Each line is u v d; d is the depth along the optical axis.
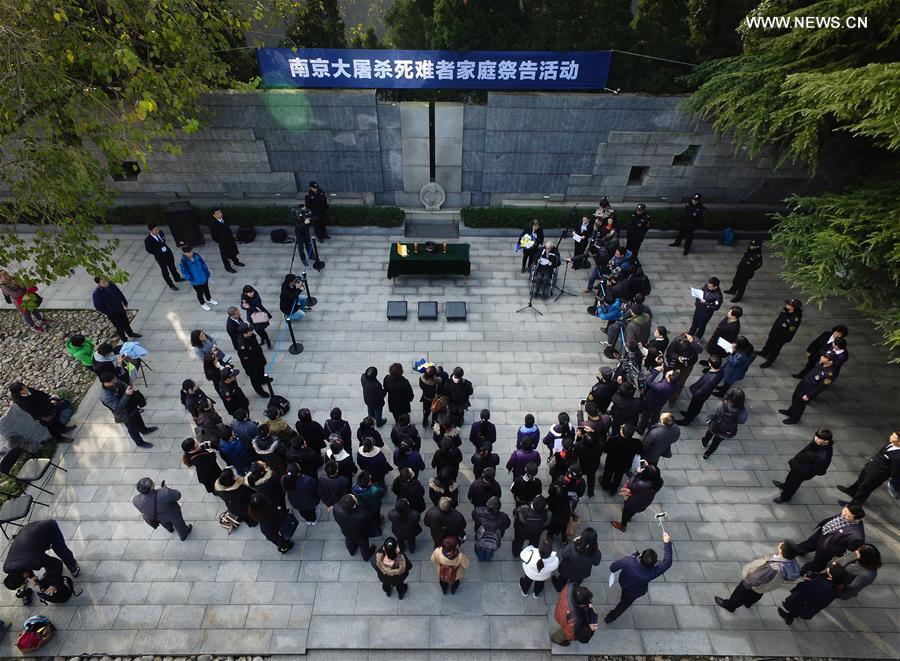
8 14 10.34
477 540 8.19
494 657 8.38
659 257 16.31
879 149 13.45
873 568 7.48
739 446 11.31
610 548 9.59
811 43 12.15
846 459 11.11
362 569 9.29
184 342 13.36
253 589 9.05
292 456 8.74
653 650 8.45
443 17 14.36
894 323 9.54
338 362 12.88
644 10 15.54
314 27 15.25
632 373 11.12
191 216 15.77
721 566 9.42
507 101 15.28
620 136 15.88
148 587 9.07
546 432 11.41
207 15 12.91
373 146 16.19
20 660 8.34
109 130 11.56
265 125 15.71
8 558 8.14
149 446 11.11
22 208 11.00
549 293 14.66
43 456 10.88
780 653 8.45
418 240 16.75
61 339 13.41
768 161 16.20
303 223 14.59
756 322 14.23
